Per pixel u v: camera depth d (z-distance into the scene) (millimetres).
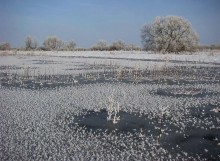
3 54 57312
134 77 22203
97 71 26359
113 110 12281
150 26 53062
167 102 13695
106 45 79188
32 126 10180
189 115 11578
